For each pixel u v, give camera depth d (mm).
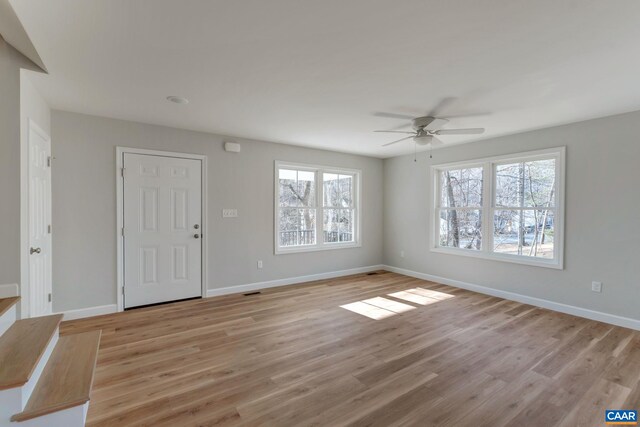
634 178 3281
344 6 1661
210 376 2316
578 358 2621
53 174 3312
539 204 4102
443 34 1935
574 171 3707
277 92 2881
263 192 4832
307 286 4977
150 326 3260
